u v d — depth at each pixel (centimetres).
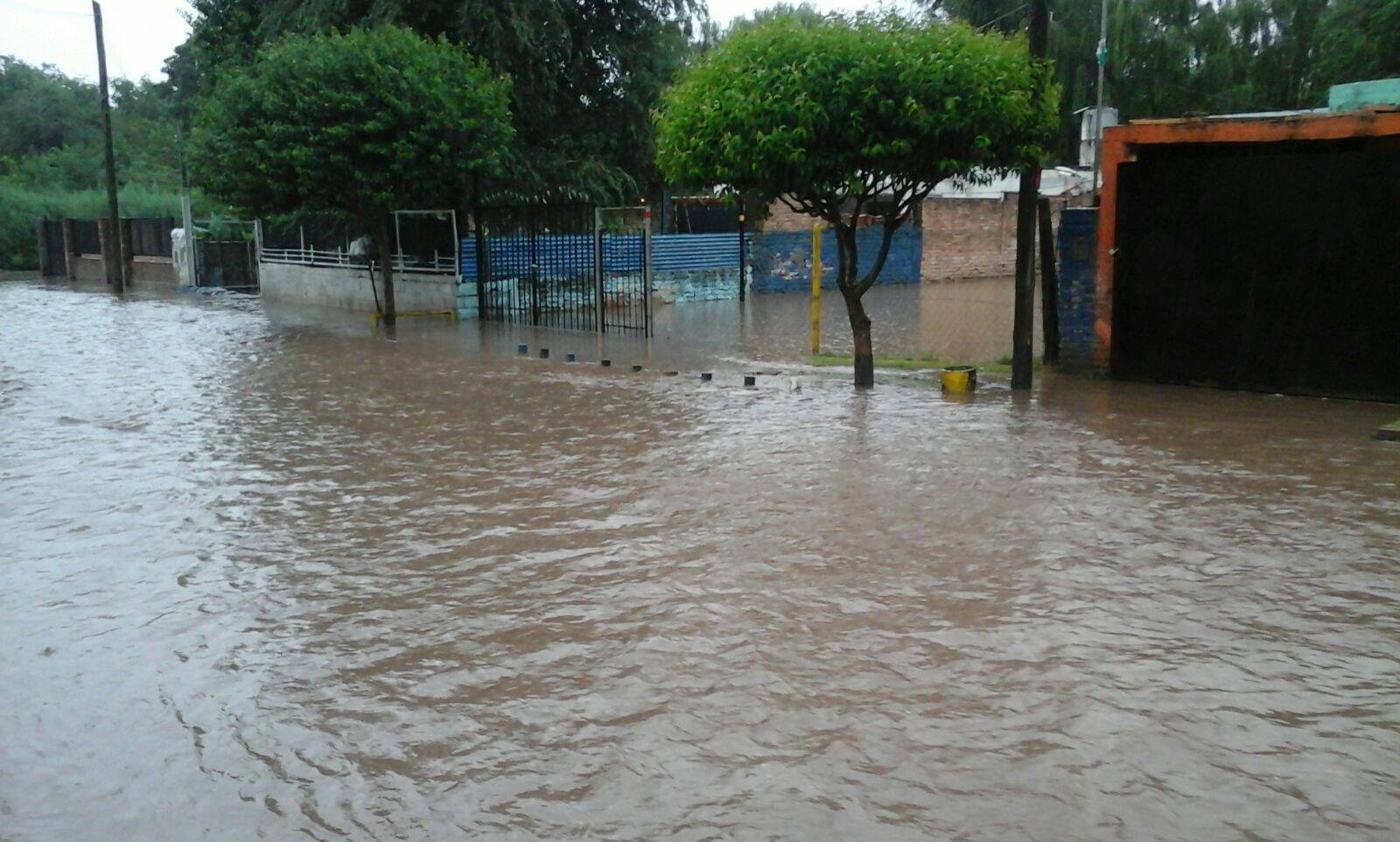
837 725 421
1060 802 364
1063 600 548
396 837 356
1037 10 1121
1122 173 1198
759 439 949
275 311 2491
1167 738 406
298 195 1984
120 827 366
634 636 514
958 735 411
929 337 1792
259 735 428
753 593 568
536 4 2395
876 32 1088
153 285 3441
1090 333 1284
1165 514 697
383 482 825
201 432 1038
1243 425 980
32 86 6047
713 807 366
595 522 705
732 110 1067
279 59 1948
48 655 511
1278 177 1109
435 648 509
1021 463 838
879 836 346
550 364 1484
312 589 593
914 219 3156
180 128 4444
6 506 771
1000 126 1070
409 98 1920
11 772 404
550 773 392
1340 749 396
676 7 2789
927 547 638
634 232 2598
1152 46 3550
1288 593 554
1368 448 875
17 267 4400
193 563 642
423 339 1842
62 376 1416
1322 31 3041
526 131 2583
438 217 2250
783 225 3142
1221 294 1163
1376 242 1063
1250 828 347
